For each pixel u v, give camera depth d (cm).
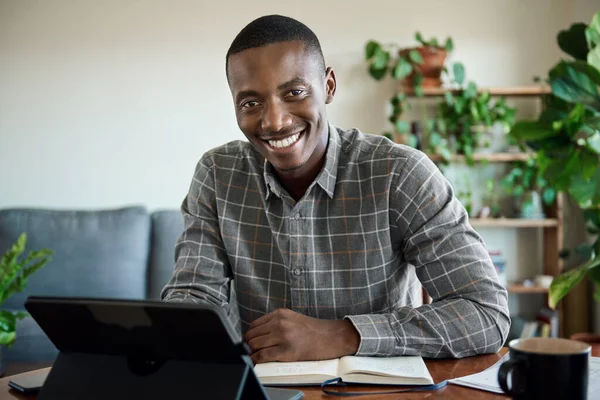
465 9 385
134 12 387
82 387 88
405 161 135
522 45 384
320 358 112
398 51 375
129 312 81
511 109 369
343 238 136
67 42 388
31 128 389
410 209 133
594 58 220
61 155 390
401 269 141
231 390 79
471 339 117
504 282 366
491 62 385
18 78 388
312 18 387
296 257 136
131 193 390
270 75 121
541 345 84
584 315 367
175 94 388
